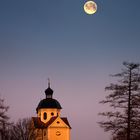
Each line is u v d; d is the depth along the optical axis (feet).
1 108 191.52
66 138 590.14
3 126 194.90
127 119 184.55
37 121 597.11
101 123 186.50
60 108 608.60
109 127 185.16
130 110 183.93
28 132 455.63
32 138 493.77
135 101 182.50
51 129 585.63
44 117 602.03
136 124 183.93
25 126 455.22
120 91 184.03
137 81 184.24
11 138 410.93
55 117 599.16
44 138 589.32
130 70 185.88
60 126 590.96
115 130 184.85
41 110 602.44
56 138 586.86
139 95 184.03
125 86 184.55
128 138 183.42
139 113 184.65
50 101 609.42
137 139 183.11
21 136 447.83
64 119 600.80
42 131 589.32
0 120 191.62
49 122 592.60
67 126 593.01
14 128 435.12
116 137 185.47
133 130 184.24
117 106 184.96
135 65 185.57
